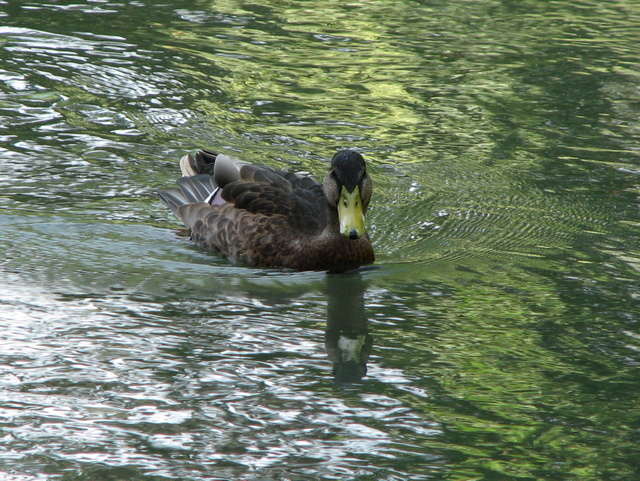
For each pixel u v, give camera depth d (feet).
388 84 56.54
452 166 44.91
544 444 22.97
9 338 27.76
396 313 30.99
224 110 50.34
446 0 79.56
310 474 21.34
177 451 22.15
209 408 24.21
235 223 35.50
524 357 27.84
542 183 43.24
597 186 42.86
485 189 42.52
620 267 35.09
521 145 47.83
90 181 41.11
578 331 29.68
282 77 56.70
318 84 55.88
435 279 34.06
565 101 54.39
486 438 23.18
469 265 35.40
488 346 28.50
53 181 40.83
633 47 65.72
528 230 38.60
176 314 30.25
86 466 21.35
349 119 50.39
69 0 70.38
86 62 55.77
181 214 37.73
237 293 32.35
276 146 45.93
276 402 24.66
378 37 66.85
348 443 22.75
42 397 24.41
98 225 37.50
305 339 28.68
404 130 49.26
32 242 35.55
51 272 33.17
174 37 62.85
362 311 31.09
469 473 21.58
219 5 72.69
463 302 31.96
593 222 39.37
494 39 67.26
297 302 31.76
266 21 69.36
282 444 22.62
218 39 63.31
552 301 32.09
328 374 26.37
